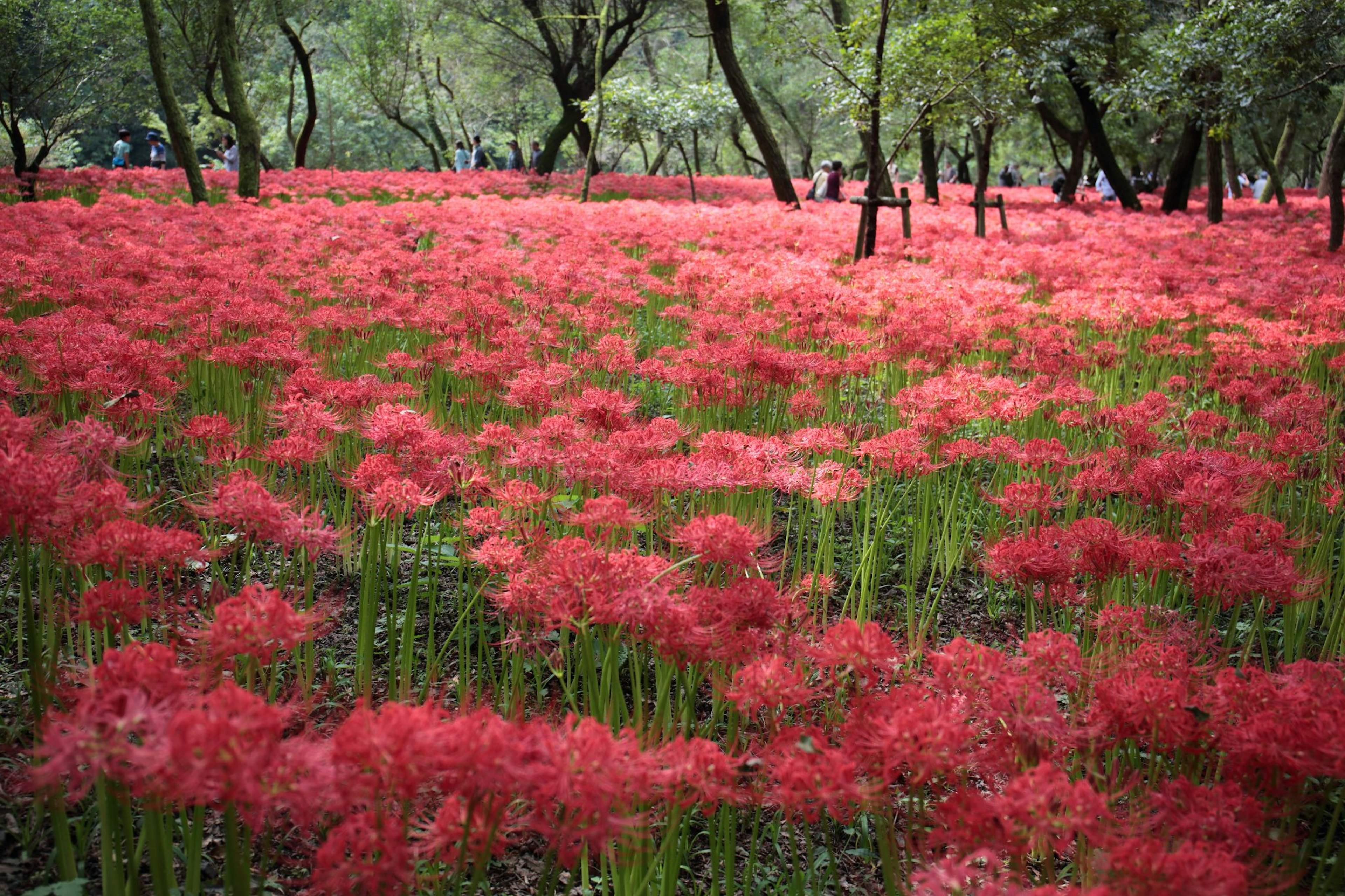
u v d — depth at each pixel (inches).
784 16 572.1
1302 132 1471.5
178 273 314.2
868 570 174.4
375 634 162.9
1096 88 772.6
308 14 1141.1
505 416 219.6
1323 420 238.4
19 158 698.8
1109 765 113.5
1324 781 124.5
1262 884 93.0
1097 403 256.2
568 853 79.1
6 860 106.5
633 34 1204.5
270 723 69.6
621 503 117.6
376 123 1780.3
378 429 143.0
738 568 123.1
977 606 194.1
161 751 67.0
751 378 226.5
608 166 1705.2
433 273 332.2
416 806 95.2
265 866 89.0
